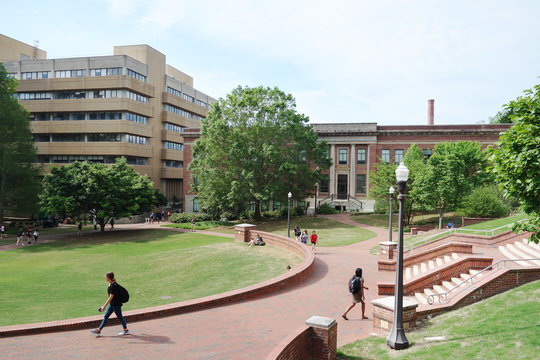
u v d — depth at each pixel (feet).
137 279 74.28
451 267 51.21
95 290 65.77
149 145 221.87
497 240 71.97
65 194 135.44
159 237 133.28
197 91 277.64
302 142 154.51
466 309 38.19
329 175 185.68
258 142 151.74
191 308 39.29
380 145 179.93
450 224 111.24
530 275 43.93
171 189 246.88
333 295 47.19
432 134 173.37
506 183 33.99
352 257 77.46
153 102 225.97
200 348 28.68
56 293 63.36
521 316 32.40
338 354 28.81
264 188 145.59
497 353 25.95
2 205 153.28
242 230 103.30
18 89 210.38
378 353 28.89
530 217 34.50
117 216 145.18
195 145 154.51
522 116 33.24
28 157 156.56
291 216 169.07
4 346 28.76
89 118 206.69
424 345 29.63
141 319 35.94
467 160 132.36
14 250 112.37
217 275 69.92
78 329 33.01
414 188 118.32
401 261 30.63
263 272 67.36
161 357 26.76
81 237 137.49
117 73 202.49
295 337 24.90
